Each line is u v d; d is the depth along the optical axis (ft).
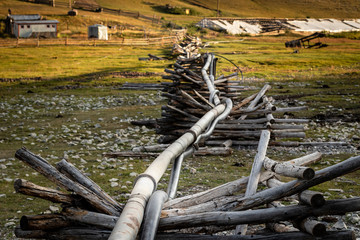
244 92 79.41
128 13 363.15
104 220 12.66
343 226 18.79
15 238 18.31
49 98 73.41
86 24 277.23
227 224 12.65
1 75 103.40
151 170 15.87
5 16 269.23
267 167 15.72
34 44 185.88
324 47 201.77
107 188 25.64
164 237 12.60
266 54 164.86
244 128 38.99
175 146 20.44
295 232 12.54
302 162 17.67
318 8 523.70
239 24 312.29
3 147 38.37
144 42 209.56
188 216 12.76
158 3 467.52
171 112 39.34
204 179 27.78
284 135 38.70
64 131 45.73
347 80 96.07
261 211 12.68
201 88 51.44
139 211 12.22
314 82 94.02
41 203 23.48
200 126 27.53
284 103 66.39
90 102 69.31
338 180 27.68
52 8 341.41
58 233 12.89
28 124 50.75
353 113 56.59
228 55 159.84
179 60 77.20
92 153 36.09
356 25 322.75
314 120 52.42
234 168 30.99
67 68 119.24
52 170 13.61
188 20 366.84
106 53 162.40
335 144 38.73
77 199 13.38
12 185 26.66
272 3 543.39
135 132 45.83
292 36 283.18
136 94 77.56
